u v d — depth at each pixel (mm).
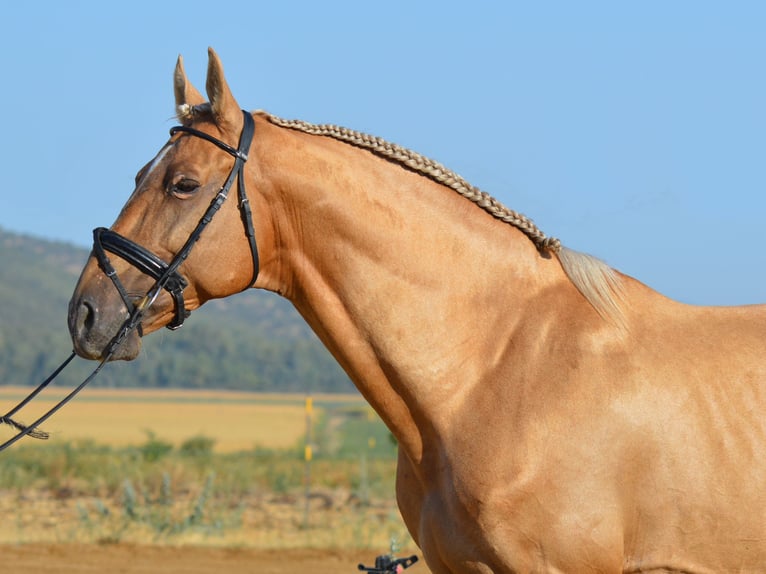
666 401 5656
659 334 5914
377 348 5957
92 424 76938
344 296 5980
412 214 6027
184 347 161750
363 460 26859
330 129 6230
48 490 26125
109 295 5801
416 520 6191
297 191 5961
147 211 5883
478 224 6117
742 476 5574
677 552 5590
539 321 5906
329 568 16109
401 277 5941
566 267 6082
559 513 5492
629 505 5590
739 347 5863
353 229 5949
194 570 15867
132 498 20000
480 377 5855
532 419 5605
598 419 5590
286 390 146625
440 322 5926
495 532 5562
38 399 94312
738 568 5590
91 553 17094
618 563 5559
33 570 15680
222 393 135750
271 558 16891
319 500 24703
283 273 6117
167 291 5859
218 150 5926
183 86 6242
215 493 25344
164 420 85562
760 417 5668
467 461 5691
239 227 5926
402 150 6152
